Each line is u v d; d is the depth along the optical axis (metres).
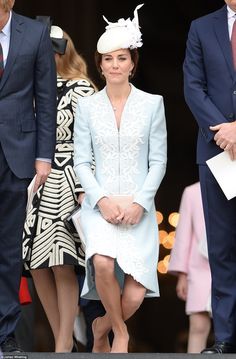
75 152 14.45
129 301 14.12
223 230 14.31
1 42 13.85
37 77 14.00
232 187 13.88
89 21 29.72
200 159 14.35
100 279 14.03
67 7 29.17
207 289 18.06
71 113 15.34
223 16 14.37
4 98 13.88
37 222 15.10
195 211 18.30
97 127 14.37
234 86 14.16
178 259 18.33
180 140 39.00
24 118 13.95
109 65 14.35
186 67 14.42
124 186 14.27
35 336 28.58
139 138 14.29
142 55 36.16
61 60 15.51
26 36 13.91
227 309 14.26
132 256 14.03
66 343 15.39
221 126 13.95
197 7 34.53
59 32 15.65
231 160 13.96
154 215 14.35
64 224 15.05
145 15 34.72
